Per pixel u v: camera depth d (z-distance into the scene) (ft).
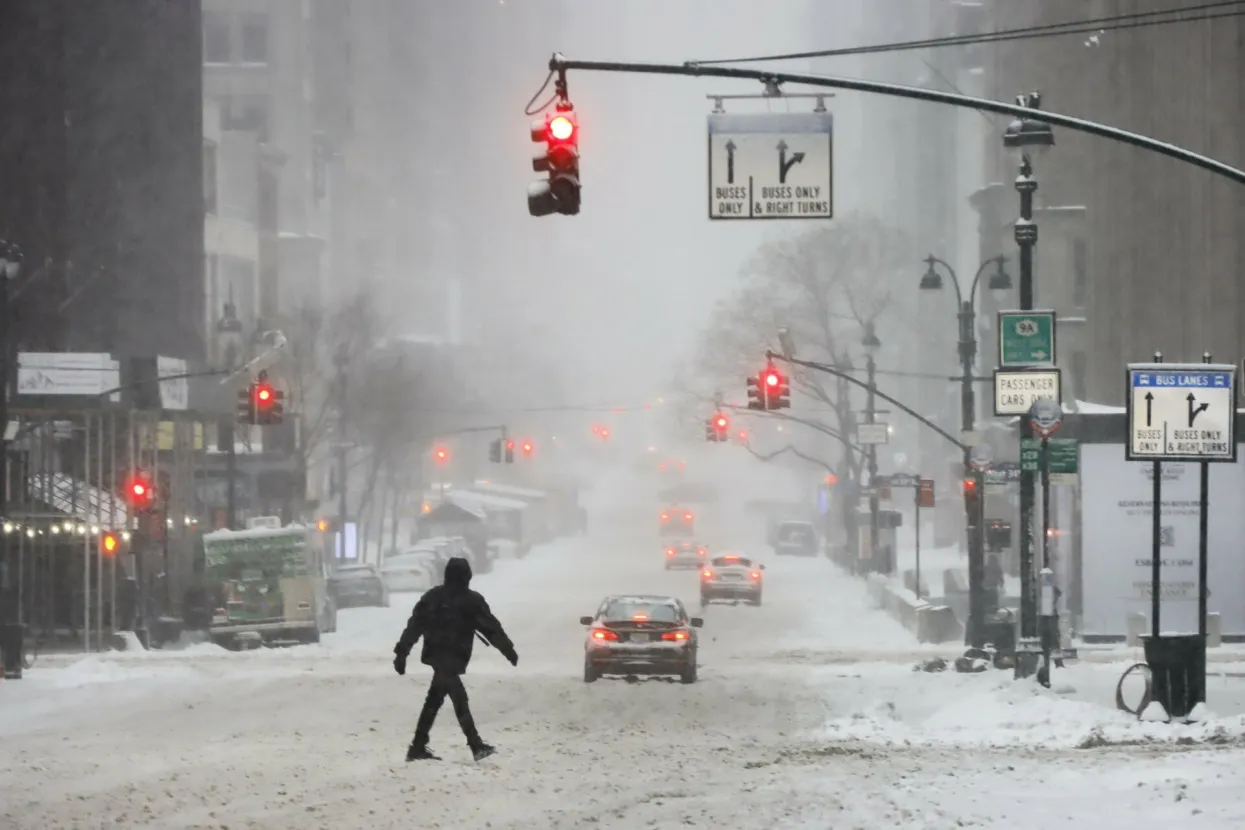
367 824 130.31
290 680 316.40
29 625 482.69
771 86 195.62
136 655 426.92
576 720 237.25
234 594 469.57
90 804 144.25
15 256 382.22
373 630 529.45
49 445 512.63
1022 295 312.71
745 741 204.03
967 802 133.39
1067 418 438.40
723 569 613.11
